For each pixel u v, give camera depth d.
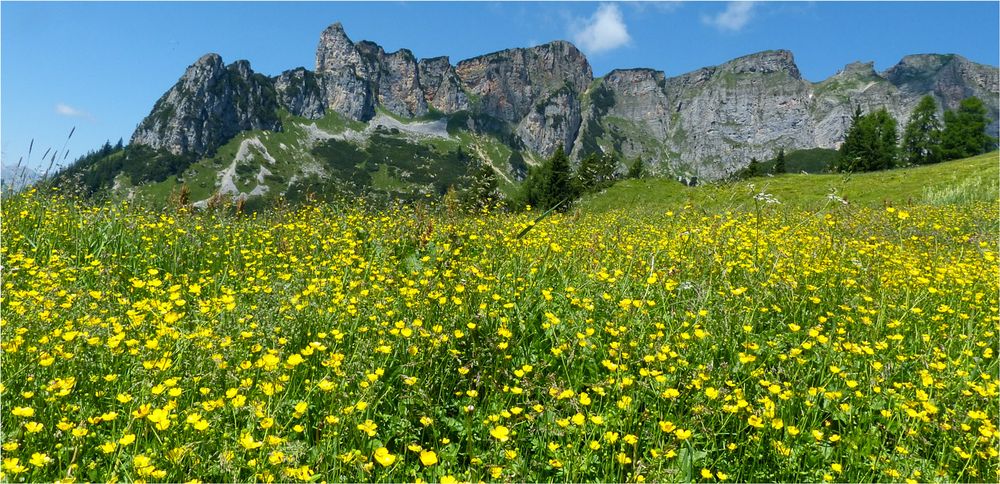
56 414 3.30
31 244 7.08
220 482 2.91
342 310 4.79
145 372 3.53
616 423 3.57
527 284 5.60
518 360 4.34
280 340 4.12
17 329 3.91
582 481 3.17
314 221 9.88
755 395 4.01
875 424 3.89
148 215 9.09
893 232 10.96
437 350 4.02
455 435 3.59
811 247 7.79
